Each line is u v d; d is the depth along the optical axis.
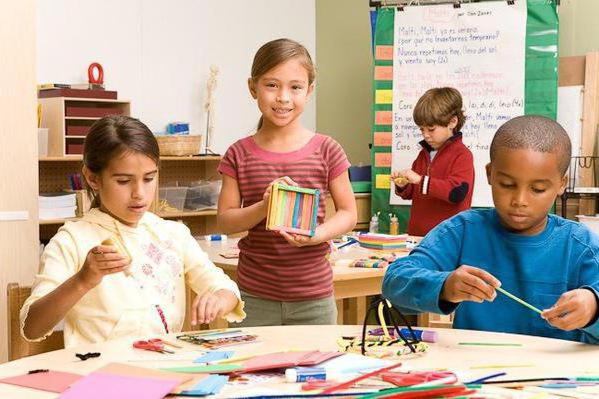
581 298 1.28
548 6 4.21
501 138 1.41
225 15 4.83
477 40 4.35
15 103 2.93
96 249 1.40
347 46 5.23
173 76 4.59
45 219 3.64
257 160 2.18
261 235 2.12
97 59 4.25
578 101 4.14
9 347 1.56
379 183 4.63
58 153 3.77
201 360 1.22
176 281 1.76
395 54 4.54
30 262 2.97
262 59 2.12
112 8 4.30
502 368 1.17
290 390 1.04
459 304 1.53
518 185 1.39
